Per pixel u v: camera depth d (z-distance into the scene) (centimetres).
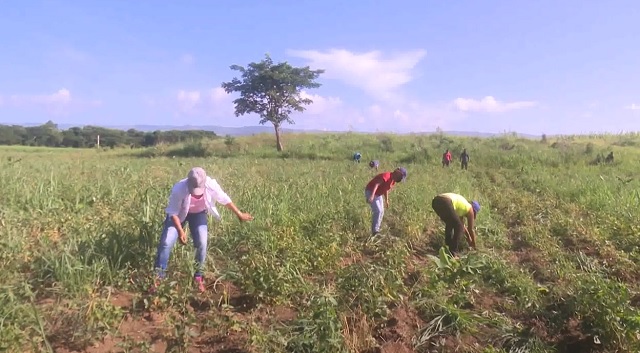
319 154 4084
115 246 640
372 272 638
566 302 599
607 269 784
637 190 1471
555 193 1717
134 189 1179
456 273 681
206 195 632
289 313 573
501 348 532
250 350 479
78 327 473
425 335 546
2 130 6562
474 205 876
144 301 540
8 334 433
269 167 2445
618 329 521
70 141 6675
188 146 4481
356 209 1092
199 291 611
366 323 538
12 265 611
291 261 676
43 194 991
